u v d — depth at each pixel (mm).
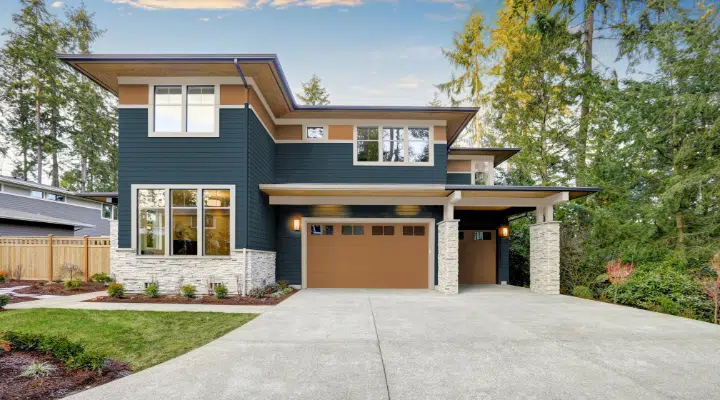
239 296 9453
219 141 9781
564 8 16516
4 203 17656
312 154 12438
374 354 4930
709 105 11094
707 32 11398
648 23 14727
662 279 9195
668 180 11984
